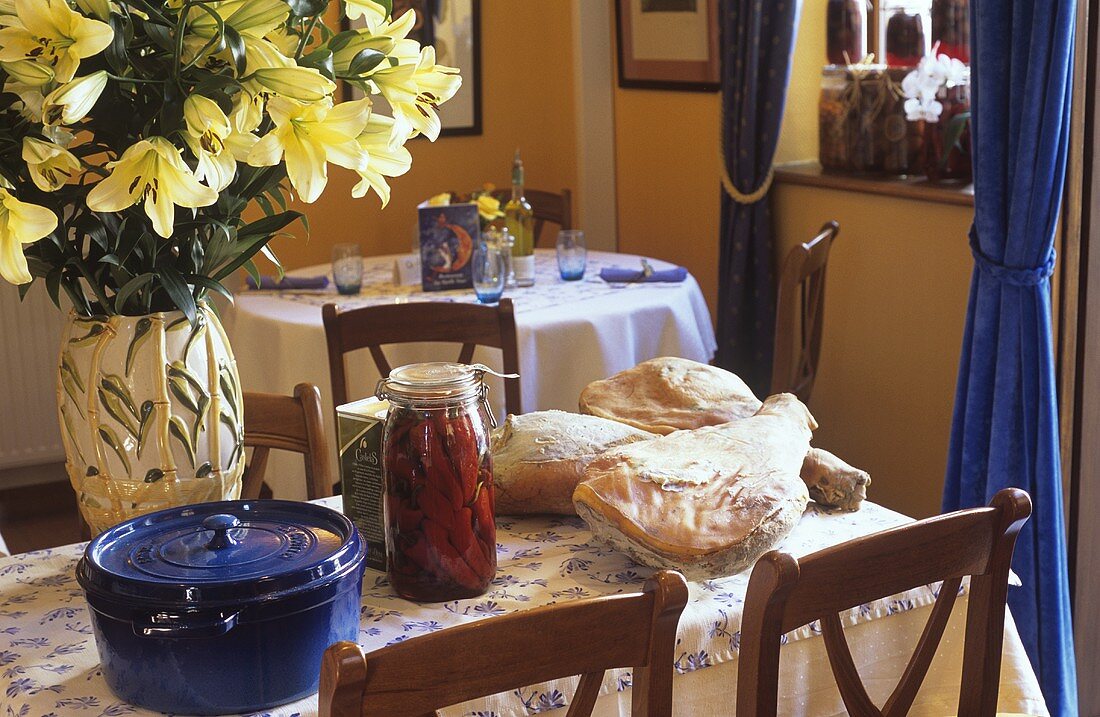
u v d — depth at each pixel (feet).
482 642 2.99
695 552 3.96
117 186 3.48
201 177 3.72
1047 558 7.39
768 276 12.00
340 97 13.52
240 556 3.50
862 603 3.64
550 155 15.61
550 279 10.76
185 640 3.25
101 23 3.35
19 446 13.52
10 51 3.39
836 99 11.22
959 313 9.87
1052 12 6.89
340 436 4.34
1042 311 7.29
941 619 3.93
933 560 3.77
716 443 4.50
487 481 4.08
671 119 13.82
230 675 3.29
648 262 11.27
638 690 3.31
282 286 10.41
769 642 3.46
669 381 5.20
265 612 3.27
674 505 4.12
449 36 14.70
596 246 15.31
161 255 4.08
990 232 7.43
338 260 10.14
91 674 3.59
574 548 4.54
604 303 9.67
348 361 9.14
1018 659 4.47
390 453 4.00
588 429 4.85
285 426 5.72
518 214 10.60
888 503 10.98
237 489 4.39
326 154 3.70
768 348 12.12
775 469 4.33
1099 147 7.40
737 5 11.64
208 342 4.22
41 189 3.67
